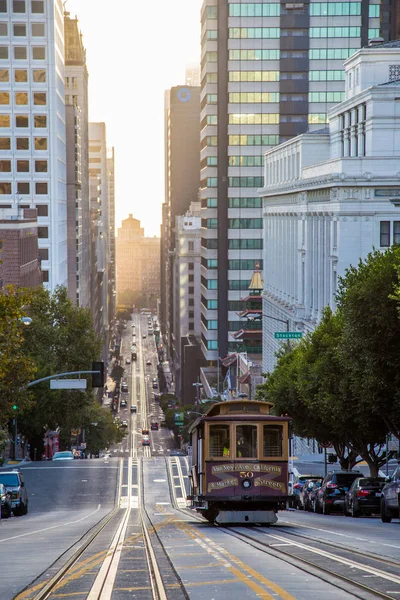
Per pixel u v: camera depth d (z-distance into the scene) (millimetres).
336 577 28375
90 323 184750
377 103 150125
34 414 168250
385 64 160500
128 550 39000
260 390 136500
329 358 92562
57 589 27094
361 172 146750
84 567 32625
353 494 74562
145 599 24672
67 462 160500
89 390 180000
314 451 168375
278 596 24594
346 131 172500
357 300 74750
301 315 187625
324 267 164875
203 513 65250
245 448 59438
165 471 148750
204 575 29531
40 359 168625
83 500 119000
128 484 134375
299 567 31172
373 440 91875
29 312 180250
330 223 159000
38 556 37344
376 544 40312
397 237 147125
